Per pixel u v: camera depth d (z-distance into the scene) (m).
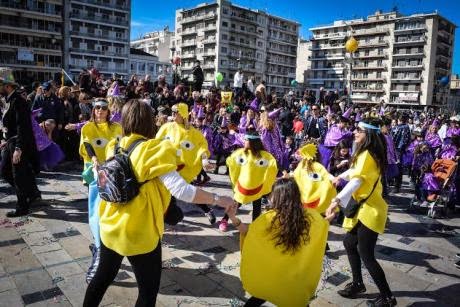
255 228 2.87
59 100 9.55
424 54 78.94
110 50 71.06
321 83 96.00
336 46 92.88
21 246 4.75
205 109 13.28
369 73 87.19
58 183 7.92
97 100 5.05
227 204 2.79
